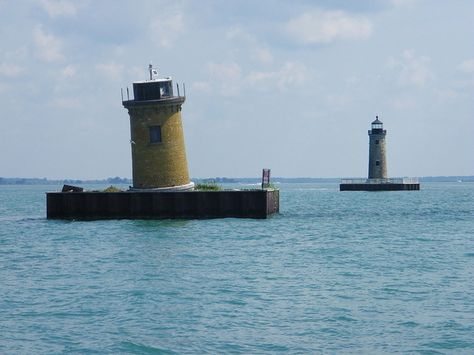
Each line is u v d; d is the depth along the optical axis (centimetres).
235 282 6556
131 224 11650
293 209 18912
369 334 4784
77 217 12250
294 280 6669
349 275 6956
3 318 5222
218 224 11669
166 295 5956
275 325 5009
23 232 11356
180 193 12050
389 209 18825
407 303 5619
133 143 12712
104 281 6656
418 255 8519
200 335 4784
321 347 4528
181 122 12888
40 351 4472
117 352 4444
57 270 7412
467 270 7250
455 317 5175
